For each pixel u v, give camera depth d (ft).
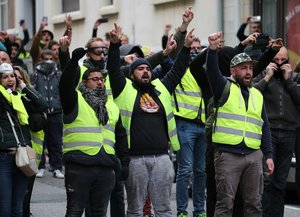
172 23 103.91
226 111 46.09
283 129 53.21
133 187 46.52
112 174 44.47
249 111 46.19
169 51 50.31
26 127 48.16
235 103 46.03
